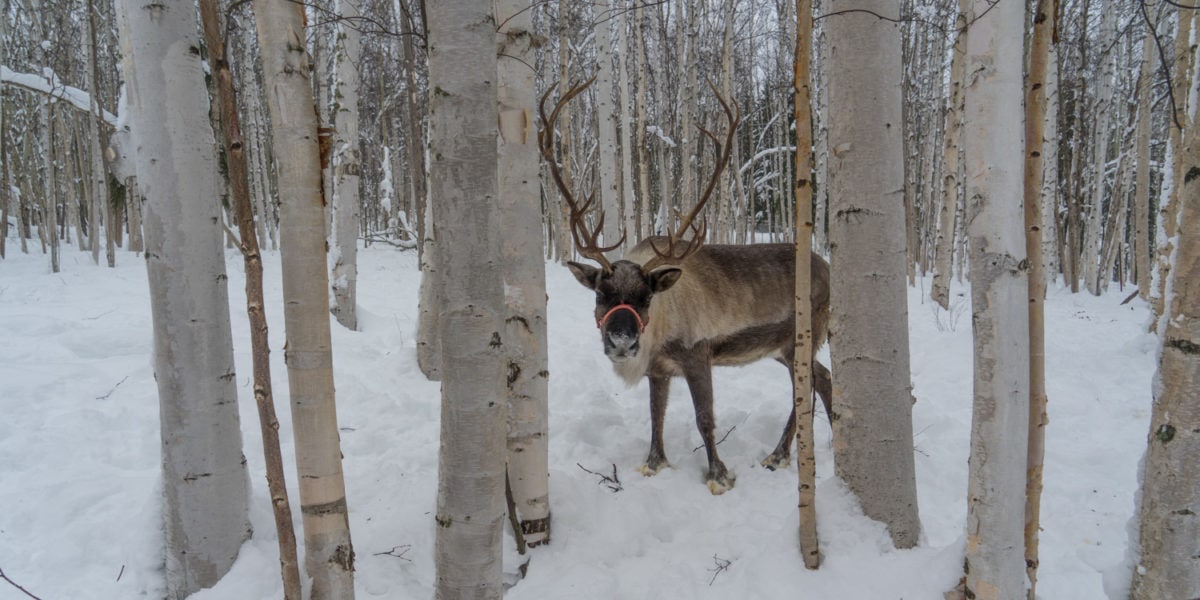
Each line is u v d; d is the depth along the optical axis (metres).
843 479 3.41
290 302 2.43
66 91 13.19
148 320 7.78
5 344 6.30
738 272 5.08
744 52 21.61
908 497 3.27
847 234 3.29
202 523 3.10
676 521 3.99
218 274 3.13
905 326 3.29
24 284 10.99
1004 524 2.39
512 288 3.39
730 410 5.80
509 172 3.35
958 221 16.28
